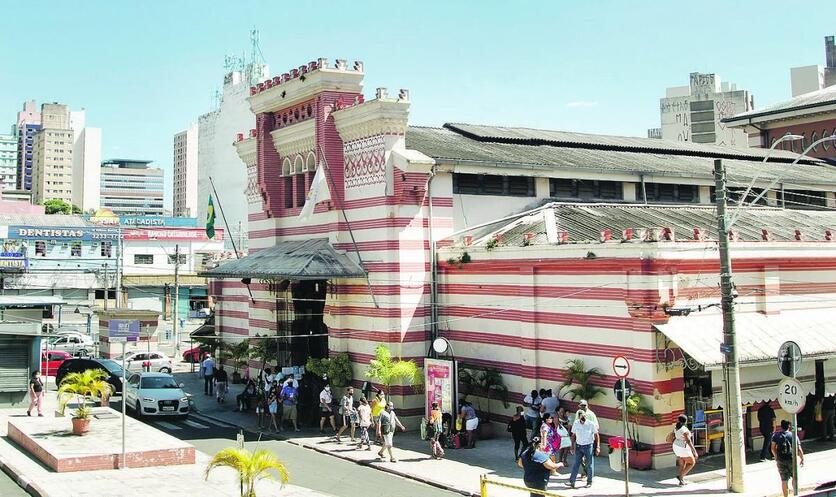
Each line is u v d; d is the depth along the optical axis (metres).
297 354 33.44
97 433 23.64
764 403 23.14
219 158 123.00
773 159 44.50
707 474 20.28
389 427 23.00
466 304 27.86
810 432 24.58
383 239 28.20
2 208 92.94
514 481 20.28
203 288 80.00
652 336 21.27
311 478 21.12
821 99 49.88
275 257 31.09
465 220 29.80
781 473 17.98
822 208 38.69
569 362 23.64
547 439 20.52
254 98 34.75
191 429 28.73
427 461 22.78
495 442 25.25
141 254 78.25
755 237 26.64
